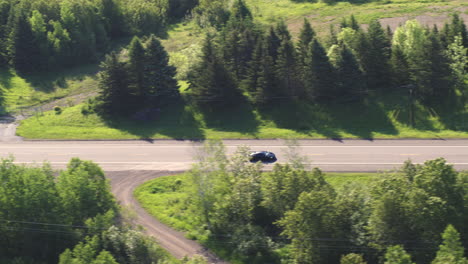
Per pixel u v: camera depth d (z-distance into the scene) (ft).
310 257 163.32
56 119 322.96
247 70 321.93
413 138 274.36
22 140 298.15
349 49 304.30
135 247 172.55
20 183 187.11
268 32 342.85
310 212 163.84
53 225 182.29
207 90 311.47
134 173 256.32
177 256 189.88
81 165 204.64
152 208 223.51
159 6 528.63
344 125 293.84
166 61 323.37
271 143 279.49
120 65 313.12
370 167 246.88
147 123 312.71
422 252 157.99
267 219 202.69
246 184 203.41
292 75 312.91
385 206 160.86
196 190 207.72
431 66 291.99
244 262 185.06
